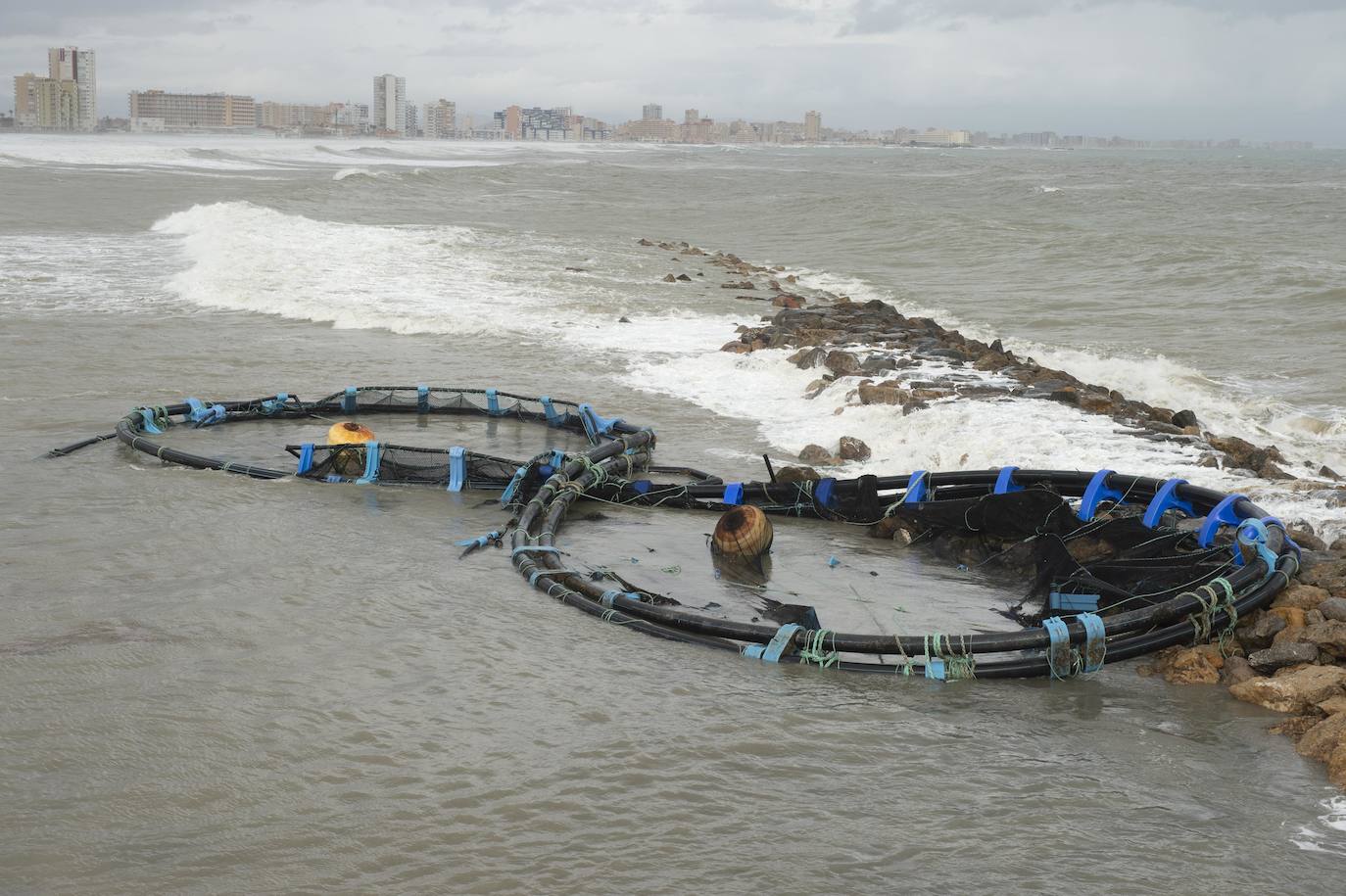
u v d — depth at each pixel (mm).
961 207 58062
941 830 4949
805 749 5699
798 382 14875
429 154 158125
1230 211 56094
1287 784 5414
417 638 6988
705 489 10141
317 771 5348
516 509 9859
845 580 8430
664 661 6801
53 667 6414
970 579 8477
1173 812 5145
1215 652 6875
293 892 4441
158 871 4562
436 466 10547
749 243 39000
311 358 15961
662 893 4469
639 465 11086
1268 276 27141
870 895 4477
